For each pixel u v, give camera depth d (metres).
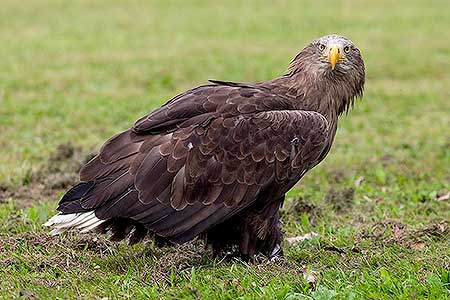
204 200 10.68
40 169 17.02
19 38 39.50
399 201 15.07
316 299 9.62
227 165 10.72
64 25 44.25
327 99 11.78
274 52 35.09
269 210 11.31
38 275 10.84
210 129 10.74
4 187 16.00
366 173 17.23
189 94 11.12
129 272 10.95
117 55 34.19
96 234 12.16
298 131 11.02
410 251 11.94
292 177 11.06
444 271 10.19
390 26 42.69
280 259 11.47
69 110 23.69
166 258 11.43
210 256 11.57
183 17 47.28
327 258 11.67
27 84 27.72
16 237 12.43
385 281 10.06
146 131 10.77
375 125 22.30
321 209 14.42
